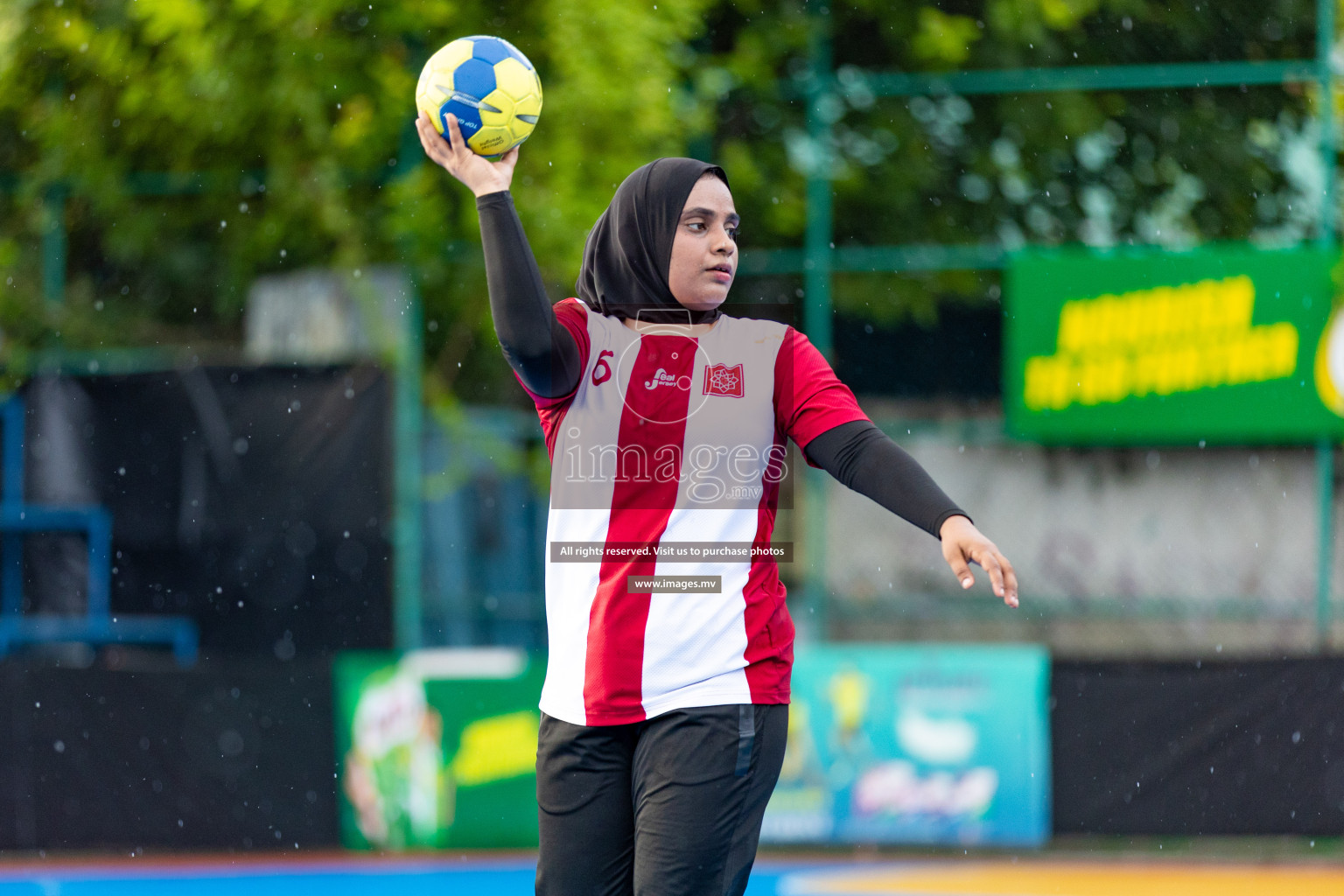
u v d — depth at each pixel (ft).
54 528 79.36
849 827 70.38
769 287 89.10
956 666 70.64
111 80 93.66
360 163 92.17
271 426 78.69
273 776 70.90
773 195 99.60
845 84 87.51
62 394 80.18
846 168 101.24
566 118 88.48
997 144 100.99
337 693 71.61
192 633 78.02
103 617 79.00
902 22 101.60
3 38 93.86
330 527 77.87
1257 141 97.60
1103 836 68.85
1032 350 82.02
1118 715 69.26
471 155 22.63
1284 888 63.21
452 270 91.20
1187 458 85.97
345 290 90.27
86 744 70.69
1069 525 87.30
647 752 22.49
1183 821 68.33
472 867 67.77
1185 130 98.63
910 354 92.02
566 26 88.43
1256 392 79.71
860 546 89.35
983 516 88.07
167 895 62.44
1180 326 80.53
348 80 91.04
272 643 77.87
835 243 101.60
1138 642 86.74
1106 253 81.41
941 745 70.28
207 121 92.38
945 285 91.56
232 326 95.61
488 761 71.72
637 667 22.44
